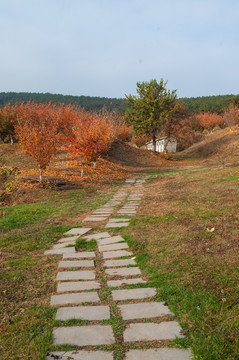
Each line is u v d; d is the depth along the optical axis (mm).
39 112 27688
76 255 6152
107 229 8023
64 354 3016
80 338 3287
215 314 3627
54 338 3293
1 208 10992
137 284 4664
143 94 40094
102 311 3873
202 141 48844
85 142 19672
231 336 3201
